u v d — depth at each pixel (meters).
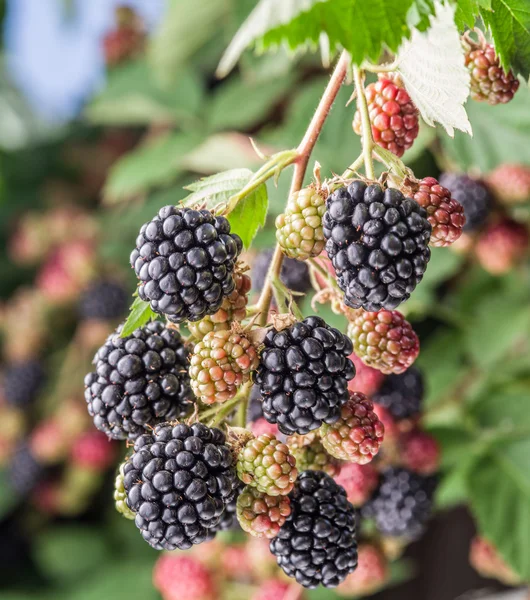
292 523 0.38
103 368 0.38
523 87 0.44
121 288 0.81
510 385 0.53
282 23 0.34
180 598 0.51
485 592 0.67
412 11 0.34
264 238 0.51
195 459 0.36
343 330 0.47
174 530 0.36
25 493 0.86
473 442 0.50
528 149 0.45
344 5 0.34
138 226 0.77
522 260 0.51
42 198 1.01
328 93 0.36
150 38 0.79
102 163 1.01
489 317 0.55
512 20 0.36
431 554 0.72
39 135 1.05
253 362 0.36
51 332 0.91
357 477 0.44
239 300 0.37
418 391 0.45
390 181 0.36
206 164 0.59
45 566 0.87
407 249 0.34
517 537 0.48
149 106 0.72
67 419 0.82
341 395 0.36
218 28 0.68
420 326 0.56
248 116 0.67
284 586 0.49
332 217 0.35
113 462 0.83
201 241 0.35
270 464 0.36
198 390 0.36
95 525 0.91
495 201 0.48
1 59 1.05
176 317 0.36
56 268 0.86
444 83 0.36
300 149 0.36
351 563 0.38
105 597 0.76
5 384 0.87
